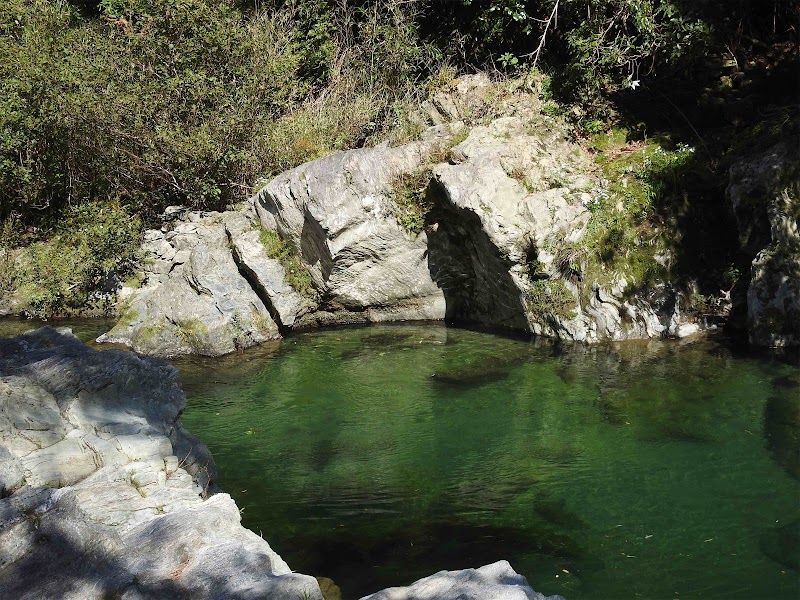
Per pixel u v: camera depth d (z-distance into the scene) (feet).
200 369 28.22
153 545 11.40
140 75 39.52
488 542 15.96
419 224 32.09
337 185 31.81
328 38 45.52
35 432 14.01
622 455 19.70
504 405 23.31
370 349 29.60
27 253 38.68
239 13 42.73
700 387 23.45
